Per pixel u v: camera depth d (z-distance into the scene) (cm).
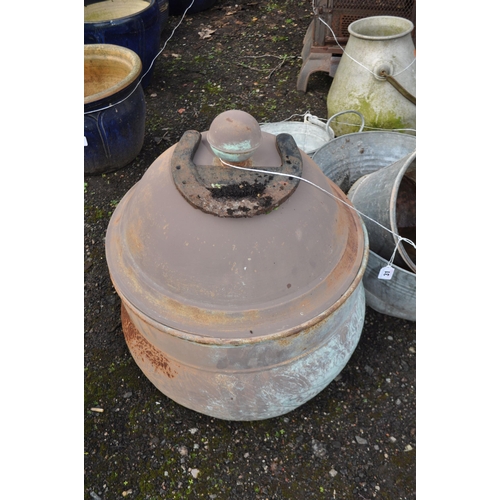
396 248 168
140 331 157
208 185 125
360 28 270
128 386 194
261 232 123
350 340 162
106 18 372
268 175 129
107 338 211
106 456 174
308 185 136
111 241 153
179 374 151
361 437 179
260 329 125
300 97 343
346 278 138
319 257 132
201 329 126
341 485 167
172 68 384
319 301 131
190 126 324
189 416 184
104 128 260
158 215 131
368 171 239
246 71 375
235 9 464
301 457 173
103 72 304
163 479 168
